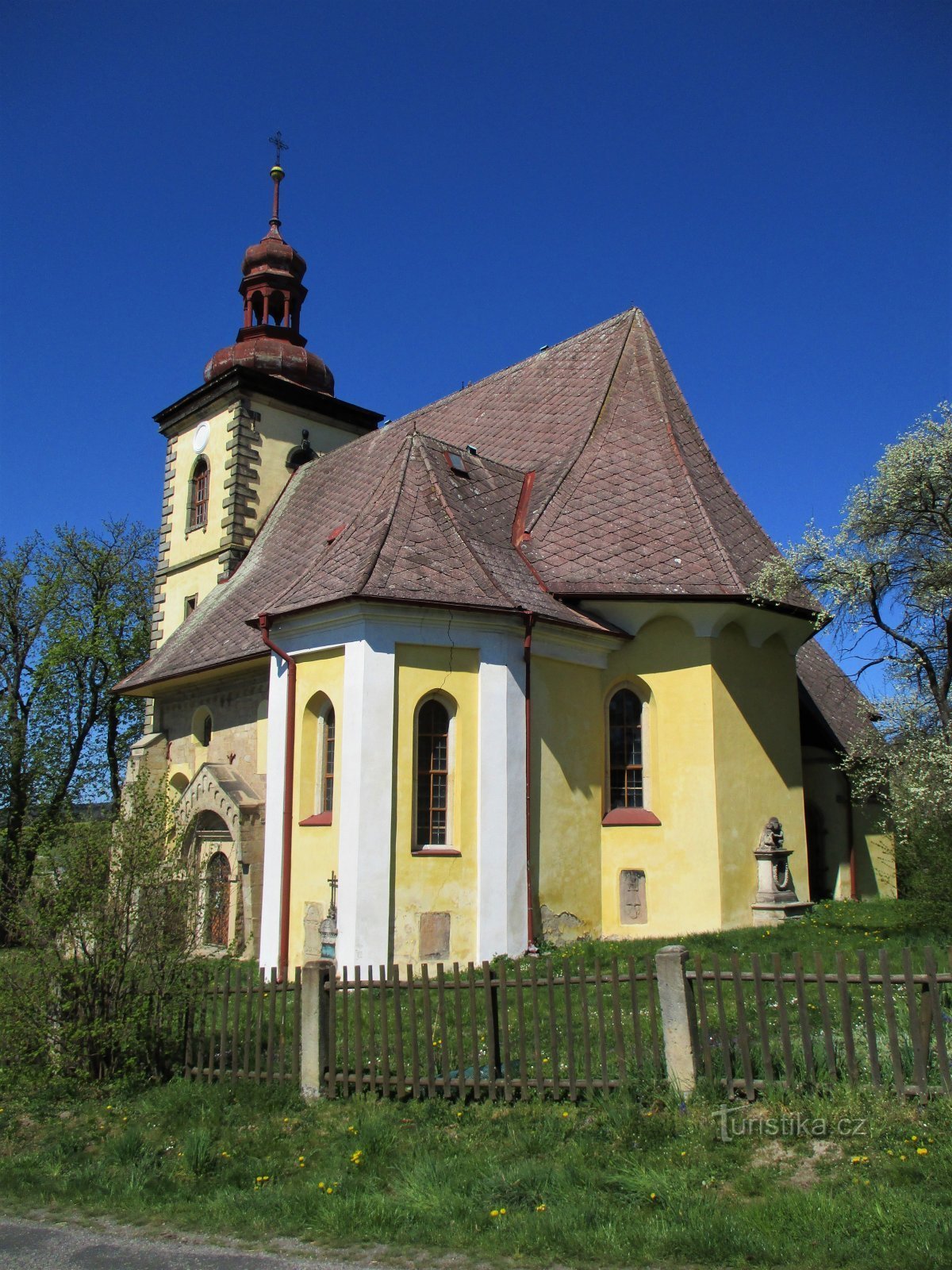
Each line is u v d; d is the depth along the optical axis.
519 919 17.12
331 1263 6.99
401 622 17.23
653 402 23.14
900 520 17.03
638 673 19.78
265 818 19.84
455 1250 7.05
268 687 21.61
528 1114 9.12
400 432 28.97
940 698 17.31
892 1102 8.09
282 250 35.34
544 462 23.02
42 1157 9.56
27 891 11.79
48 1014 11.38
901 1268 6.08
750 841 19.23
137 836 11.91
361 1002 10.48
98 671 41.31
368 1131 9.11
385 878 16.41
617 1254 6.68
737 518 21.59
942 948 13.93
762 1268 6.32
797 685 21.28
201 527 32.47
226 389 32.22
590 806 19.09
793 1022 10.59
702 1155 7.89
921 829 16.12
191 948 11.91
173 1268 7.08
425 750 17.38
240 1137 9.56
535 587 19.09
